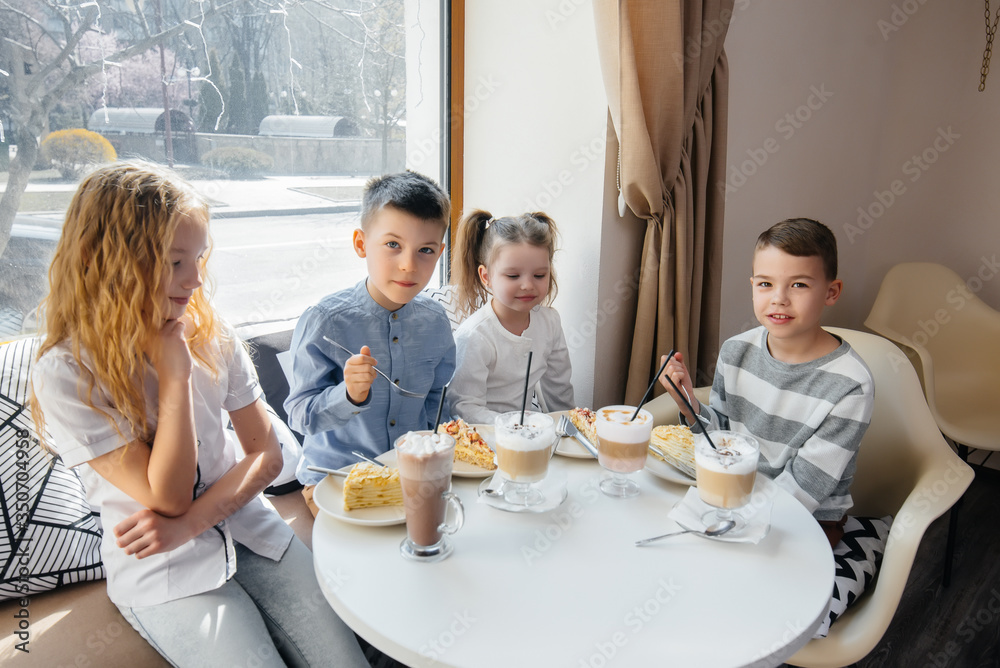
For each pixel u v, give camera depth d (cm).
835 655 107
